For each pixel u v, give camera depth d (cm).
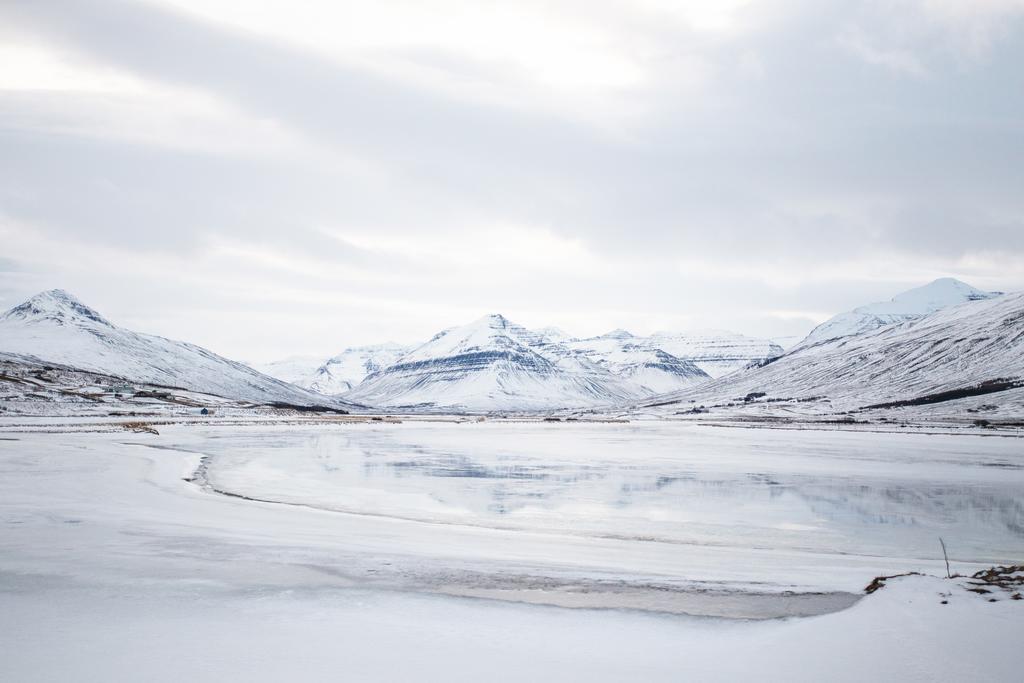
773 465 6397
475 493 4384
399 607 1772
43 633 1534
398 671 1358
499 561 2366
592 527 3291
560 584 2066
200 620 1639
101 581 1956
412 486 4662
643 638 1577
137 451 6562
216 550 2392
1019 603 1758
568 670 1380
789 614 1788
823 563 2539
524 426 17138
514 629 1627
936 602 1775
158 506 3394
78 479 4306
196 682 1282
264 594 1861
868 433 12975
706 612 1802
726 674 1362
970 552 2823
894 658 1427
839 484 4981
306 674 1331
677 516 3625
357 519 3294
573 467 6106
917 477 5431
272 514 3312
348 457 6781
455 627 1630
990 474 5662
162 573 2061
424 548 2564
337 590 1914
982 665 1383
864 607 1769
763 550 2811
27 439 7612
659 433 13262
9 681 1272
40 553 2284
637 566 2375
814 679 1335
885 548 2894
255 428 12312
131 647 1456
